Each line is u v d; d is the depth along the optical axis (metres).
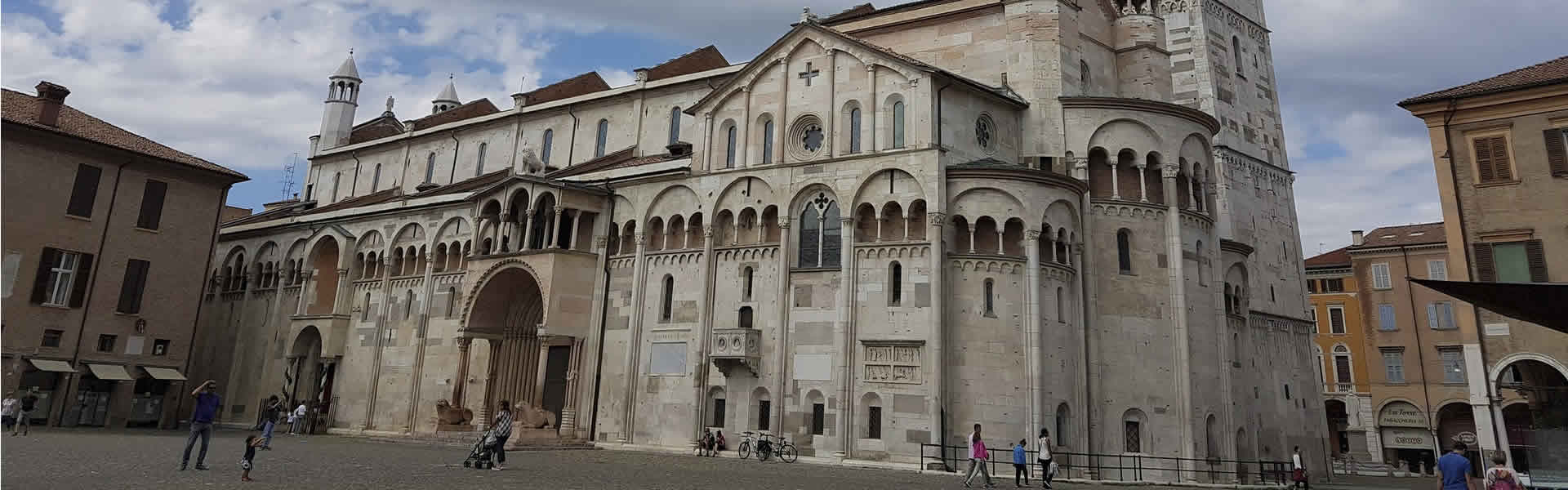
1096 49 51.88
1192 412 42.91
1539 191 37.12
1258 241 61.50
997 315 40.84
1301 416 60.03
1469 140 39.12
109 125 58.66
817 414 42.47
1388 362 80.62
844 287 42.56
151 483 23.28
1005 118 47.25
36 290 52.06
